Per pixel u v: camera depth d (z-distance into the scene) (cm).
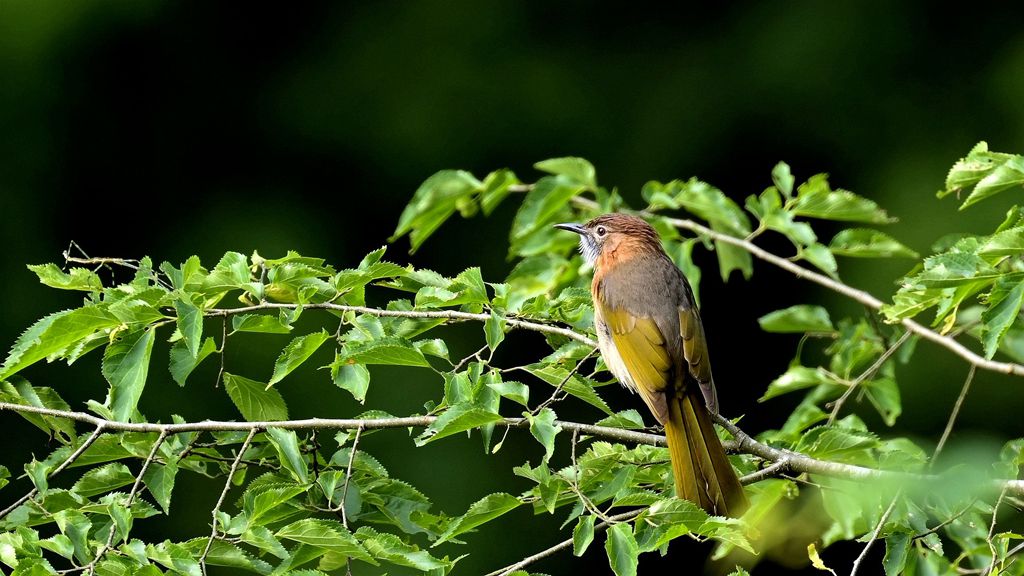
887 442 757
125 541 547
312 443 621
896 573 588
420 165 1611
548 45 1638
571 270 888
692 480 623
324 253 1580
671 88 1631
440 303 630
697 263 1591
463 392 591
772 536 790
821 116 1612
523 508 1387
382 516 628
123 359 602
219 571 1346
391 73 1633
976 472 405
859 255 864
